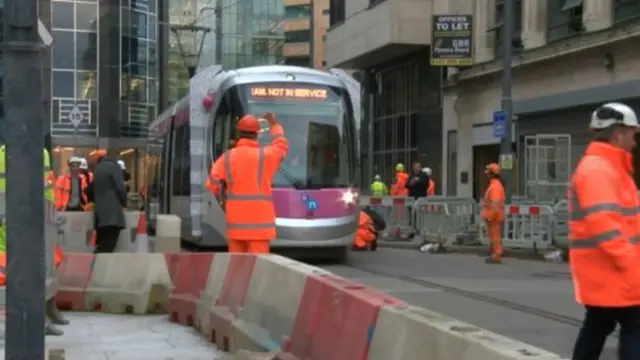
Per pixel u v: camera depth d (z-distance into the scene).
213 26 107.38
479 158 31.25
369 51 35.81
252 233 10.07
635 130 5.87
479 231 22.27
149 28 60.09
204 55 105.94
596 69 24.09
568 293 13.33
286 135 17.50
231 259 9.70
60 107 55.38
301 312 7.20
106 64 56.88
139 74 59.06
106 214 15.33
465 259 19.83
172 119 23.33
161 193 25.64
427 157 35.28
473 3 31.08
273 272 8.22
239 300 9.01
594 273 5.80
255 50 112.94
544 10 27.34
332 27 41.12
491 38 30.47
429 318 5.17
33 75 4.63
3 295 9.25
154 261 11.94
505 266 18.17
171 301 11.26
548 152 22.81
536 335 9.73
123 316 11.71
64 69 55.62
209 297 10.09
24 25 4.60
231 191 10.11
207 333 9.88
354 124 18.14
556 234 19.95
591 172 5.77
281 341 7.50
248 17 112.75
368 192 40.31
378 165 40.72
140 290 11.79
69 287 12.27
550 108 25.30
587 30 24.47
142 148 58.69
